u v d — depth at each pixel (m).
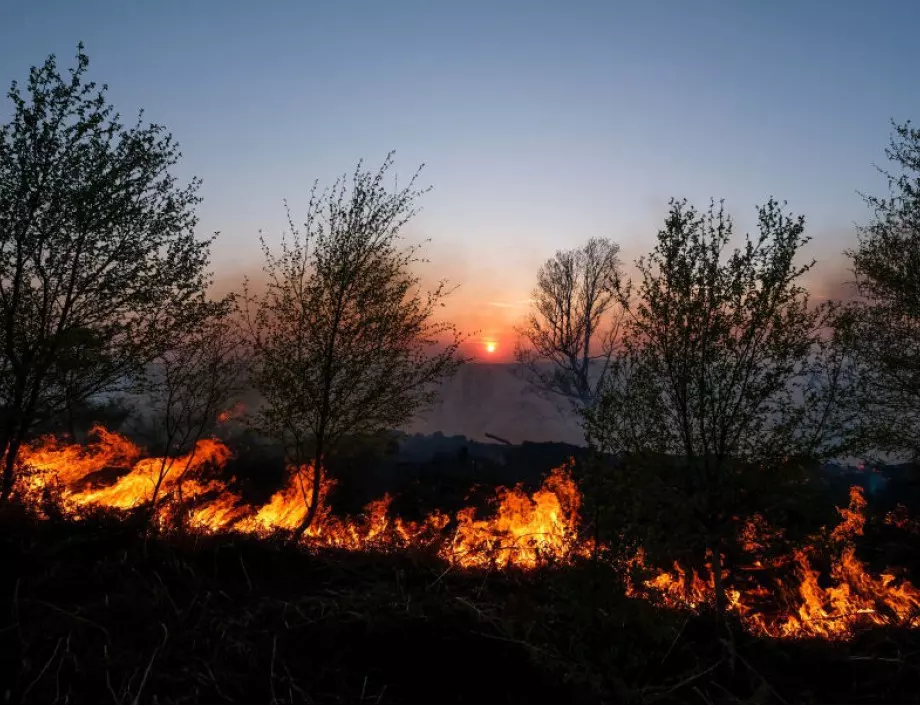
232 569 5.93
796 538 5.75
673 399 6.01
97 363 8.09
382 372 8.70
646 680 4.50
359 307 8.63
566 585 4.98
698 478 5.86
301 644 4.54
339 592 5.54
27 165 7.77
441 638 4.62
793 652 5.26
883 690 4.51
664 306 6.04
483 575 6.61
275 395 8.59
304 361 8.53
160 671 4.06
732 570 6.22
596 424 6.11
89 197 7.82
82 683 3.87
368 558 6.85
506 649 4.57
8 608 4.63
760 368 5.85
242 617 4.87
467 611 5.07
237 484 13.44
